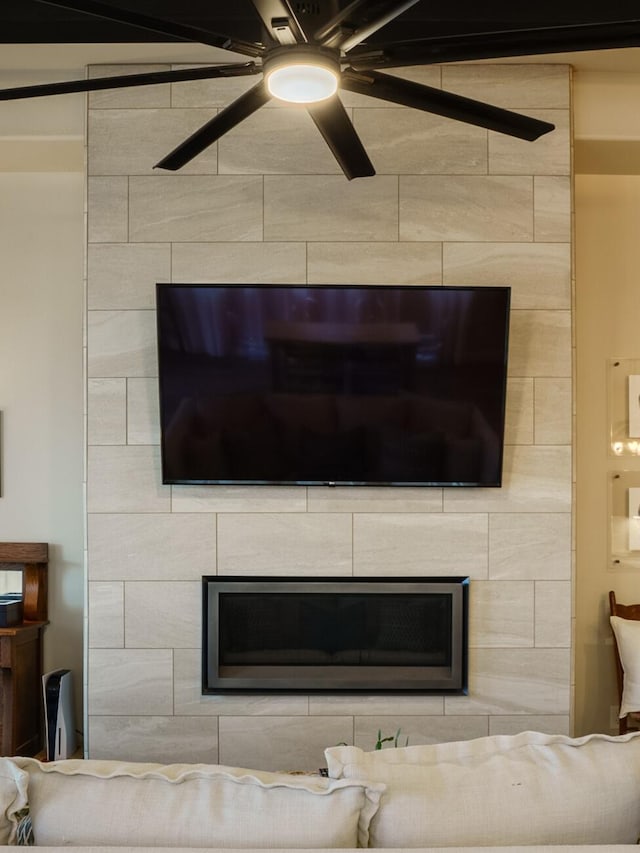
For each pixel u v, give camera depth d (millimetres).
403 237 3422
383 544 3395
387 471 3371
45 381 4004
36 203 4020
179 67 3408
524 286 3430
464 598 3377
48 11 3105
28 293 4020
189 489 3398
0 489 4004
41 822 1228
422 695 3371
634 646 3600
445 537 3398
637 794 1290
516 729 3377
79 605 3969
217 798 1248
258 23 3090
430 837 1232
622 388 3990
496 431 3352
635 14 3016
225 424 3340
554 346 3434
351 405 3346
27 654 3801
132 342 3418
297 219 3420
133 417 3412
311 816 1217
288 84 1889
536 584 3396
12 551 3951
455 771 1301
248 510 3396
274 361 3324
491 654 3389
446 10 3053
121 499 3400
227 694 3350
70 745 3727
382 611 3416
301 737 3369
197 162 3422
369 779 1265
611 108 3484
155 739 3365
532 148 3436
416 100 2123
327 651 3412
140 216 3418
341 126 2146
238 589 3369
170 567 3391
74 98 3504
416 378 3336
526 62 3416
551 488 3418
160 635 3381
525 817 1249
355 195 3430
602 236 4000
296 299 3305
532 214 3432
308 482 3367
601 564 3965
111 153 3418
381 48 1870
